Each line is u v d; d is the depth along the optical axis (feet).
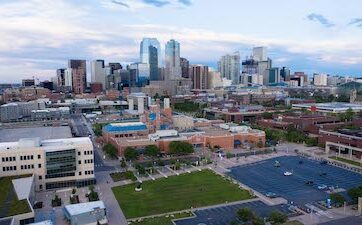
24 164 579.48
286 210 484.33
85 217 438.81
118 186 598.75
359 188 500.74
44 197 552.00
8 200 455.63
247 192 558.97
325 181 620.49
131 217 464.65
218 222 447.42
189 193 557.74
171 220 453.99
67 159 596.29
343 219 451.53
